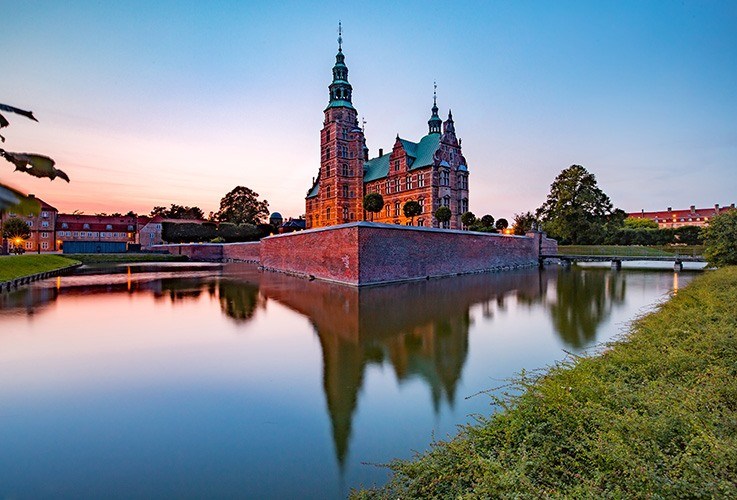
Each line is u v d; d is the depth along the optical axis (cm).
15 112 148
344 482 525
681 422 415
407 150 4912
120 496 495
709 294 1195
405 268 2889
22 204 148
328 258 2870
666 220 11100
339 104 5103
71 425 675
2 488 507
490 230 4656
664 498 312
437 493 416
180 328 1362
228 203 8650
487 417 682
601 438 413
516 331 1297
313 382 865
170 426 673
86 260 5431
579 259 4597
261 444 616
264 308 1736
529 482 362
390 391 814
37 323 1450
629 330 1147
